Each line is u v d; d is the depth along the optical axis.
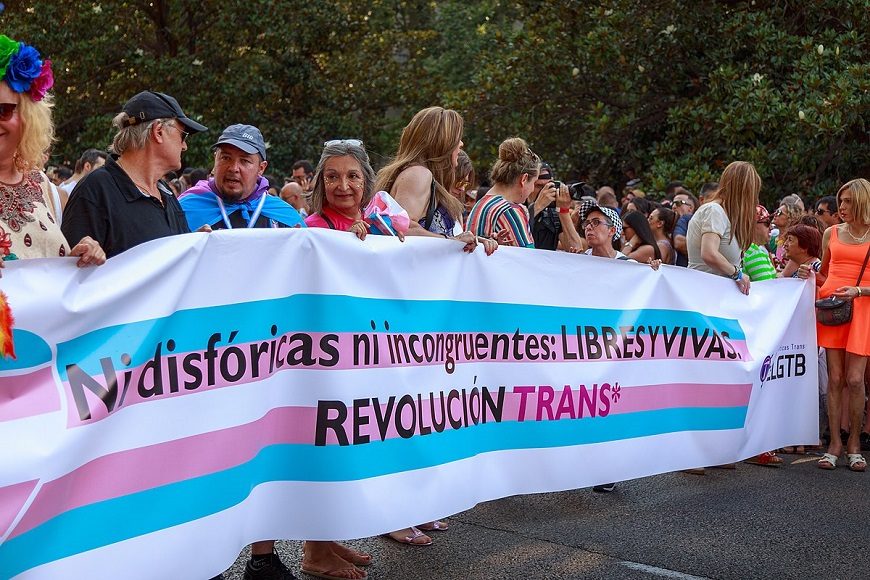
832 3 14.40
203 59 19.19
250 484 3.49
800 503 5.61
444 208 4.71
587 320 4.97
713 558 4.55
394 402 3.94
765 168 13.81
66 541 2.86
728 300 5.98
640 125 16.20
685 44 15.48
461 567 4.36
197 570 3.27
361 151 4.21
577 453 4.91
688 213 9.76
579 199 7.62
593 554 4.57
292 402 3.67
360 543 4.71
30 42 17.88
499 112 17.06
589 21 16.33
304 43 19.92
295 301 3.63
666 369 5.46
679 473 6.34
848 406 7.00
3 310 2.73
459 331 4.29
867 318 6.58
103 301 2.98
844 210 6.79
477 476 4.37
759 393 6.15
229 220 4.16
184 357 3.24
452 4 26.53
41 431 2.80
